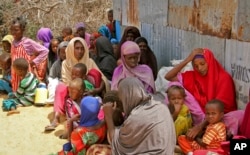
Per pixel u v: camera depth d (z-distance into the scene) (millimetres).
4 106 6504
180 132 4586
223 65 5164
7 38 7676
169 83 5230
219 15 5109
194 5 5781
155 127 3438
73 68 5789
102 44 6828
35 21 13906
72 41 6203
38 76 7129
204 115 4762
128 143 3594
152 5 7469
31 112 6383
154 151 3439
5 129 5746
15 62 6555
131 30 7023
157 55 7512
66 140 5285
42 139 5359
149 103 3547
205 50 4934
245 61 4684
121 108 4504
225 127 4336
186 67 5488
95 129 4449
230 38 4930
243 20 4605
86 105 4457
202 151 4023
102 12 14156
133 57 5332
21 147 5141
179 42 6492
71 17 13961
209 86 4875
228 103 4859
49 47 7684
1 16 13898
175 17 6523
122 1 9195
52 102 6617
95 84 5918
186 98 4820
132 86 3545
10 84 7266
